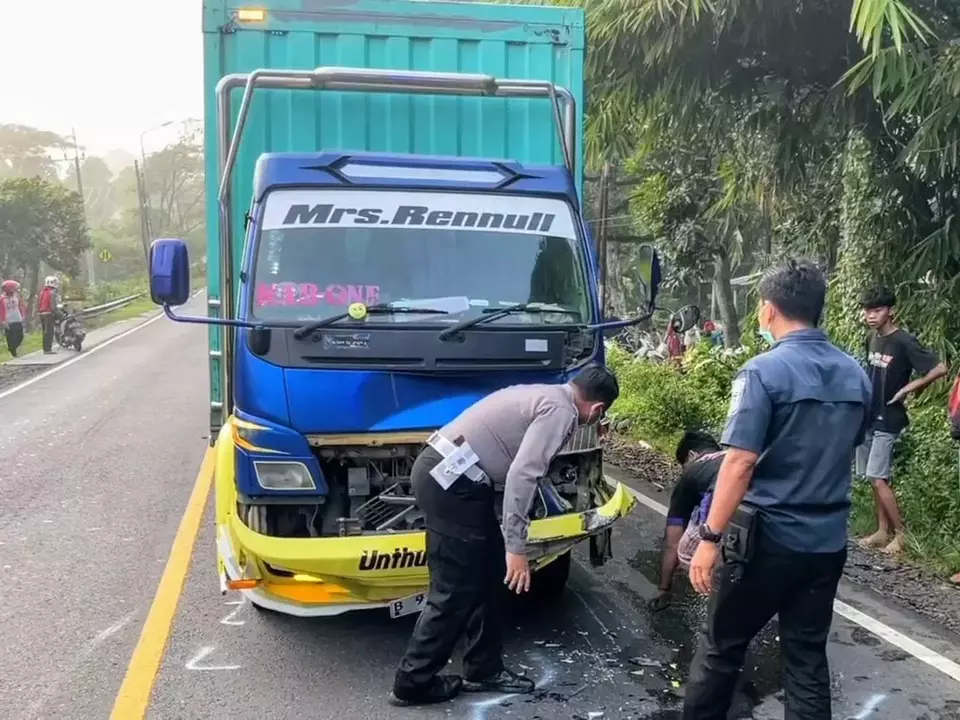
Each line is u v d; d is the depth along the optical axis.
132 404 12.73
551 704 4.12
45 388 14.41
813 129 9.48
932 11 7.08
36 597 5.41
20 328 18.91
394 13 5.62
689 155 14.77
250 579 4.16
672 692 4.23
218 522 4.48
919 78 6.82
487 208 4.80
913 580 5.71
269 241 4.52
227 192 4.87
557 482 4.80
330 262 4.55
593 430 4.78
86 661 4.55
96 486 8.05
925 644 4.75
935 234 8.04
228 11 5.44
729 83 9.26
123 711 4.03
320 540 4.08
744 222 14.97
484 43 5.72
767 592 3.36
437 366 4.37
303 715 4.00
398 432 4.32
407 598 4.28
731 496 3.27
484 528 3.98
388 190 4.73
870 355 6.29
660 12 7.90
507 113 5.52
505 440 3.92
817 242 10.08
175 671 4.43
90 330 26.33
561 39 5.77
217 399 5.50
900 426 6.17
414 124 5.43
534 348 4.51
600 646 4.75
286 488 4.20
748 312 13.21
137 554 6.20
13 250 31.14
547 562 4.50
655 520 7.21
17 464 8.91
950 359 7.95
